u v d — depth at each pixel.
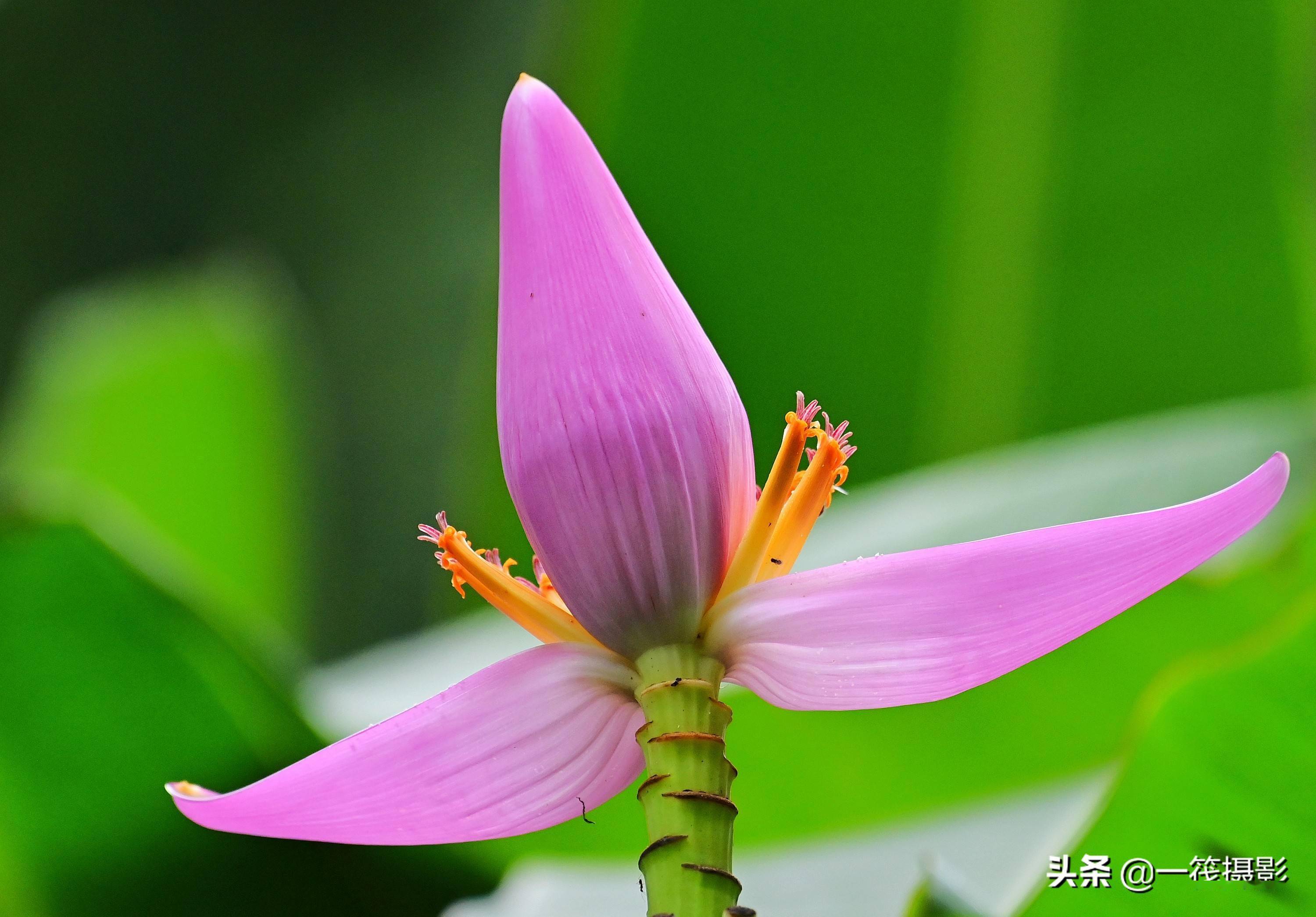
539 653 1.44
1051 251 2.43
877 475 2.45
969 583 1.43
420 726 1.44
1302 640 1.54
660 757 1.42
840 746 1.79
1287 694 1.55
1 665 1.62
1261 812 1.55
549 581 1.47
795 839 1.87
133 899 1.66
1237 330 2.38
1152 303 2.40
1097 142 2.41
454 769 1.44
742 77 2.46
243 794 1.44
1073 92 2.41
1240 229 2.37
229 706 1.64
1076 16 2.40
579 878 1.91
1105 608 1.44
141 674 1.63
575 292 1.44
